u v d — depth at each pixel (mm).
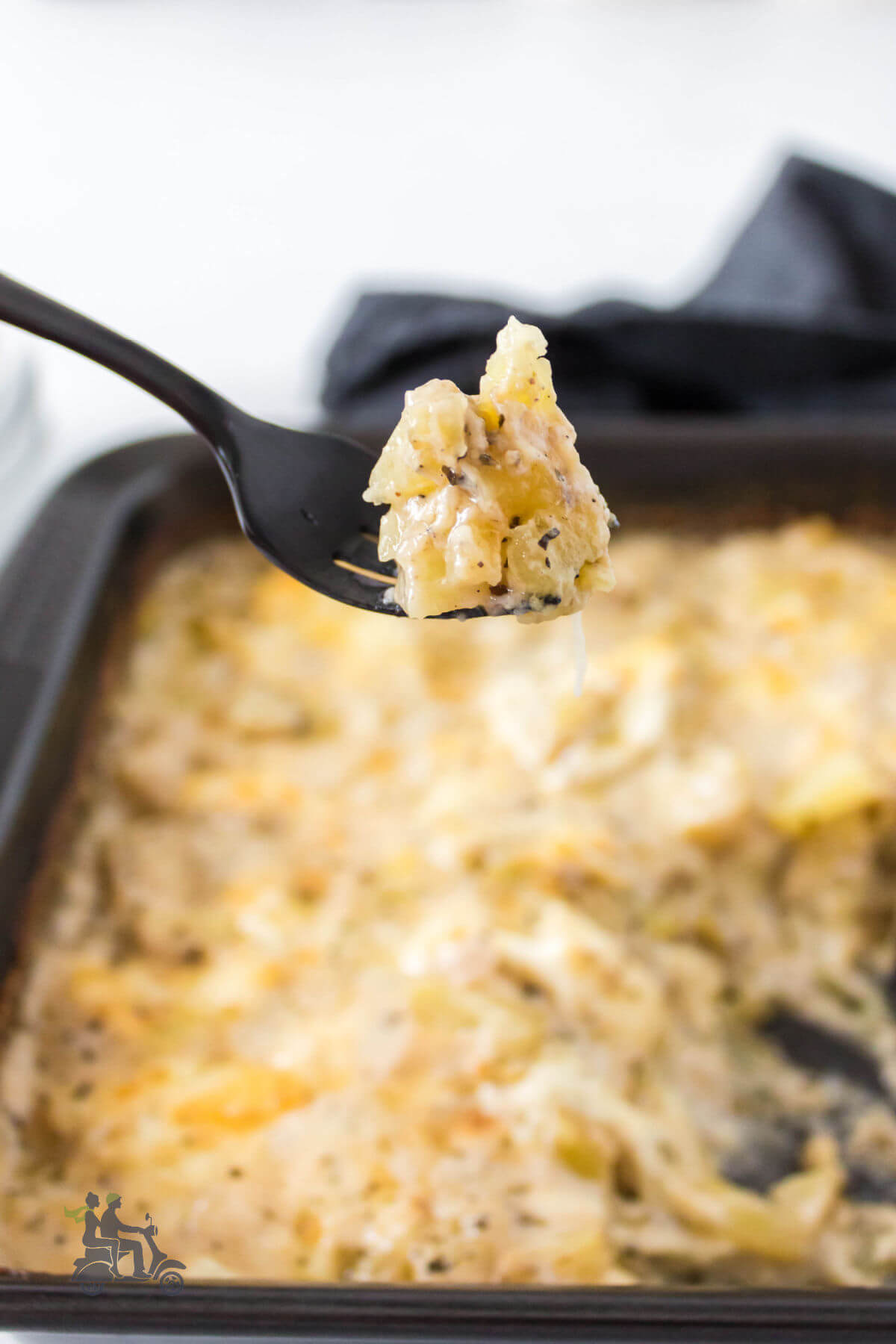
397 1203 339
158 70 1154
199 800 425
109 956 391
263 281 884
